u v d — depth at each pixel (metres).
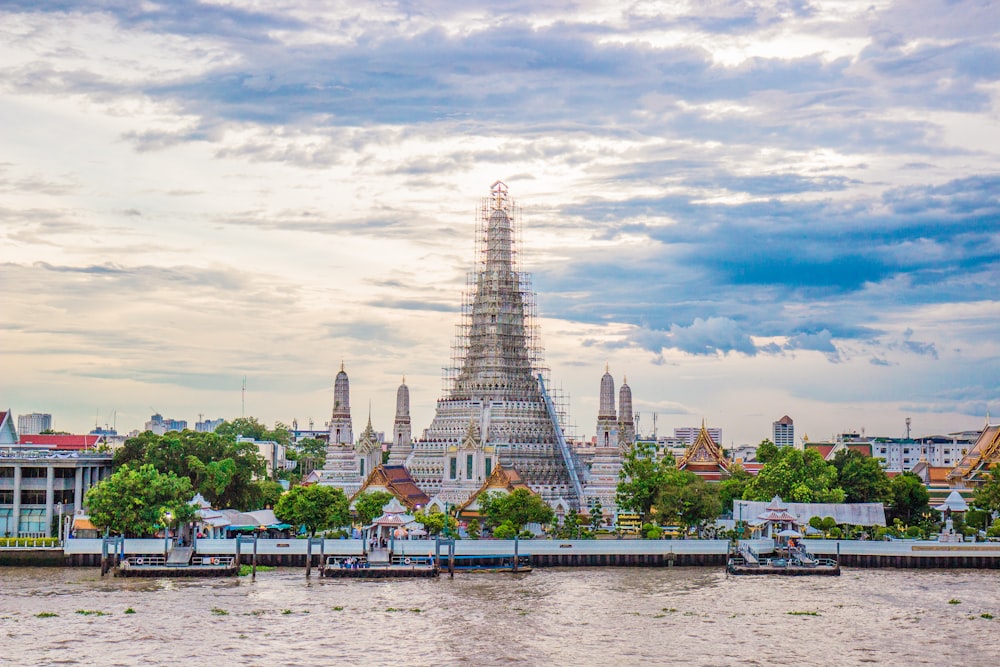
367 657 145.12
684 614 173.25
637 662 144.00
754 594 192.75
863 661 145.25
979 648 152.12
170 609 172.75
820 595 191.75
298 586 196.38
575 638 156.38
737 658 146.25
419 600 182.75
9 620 164.00
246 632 157.62
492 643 152.88
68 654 145.38
